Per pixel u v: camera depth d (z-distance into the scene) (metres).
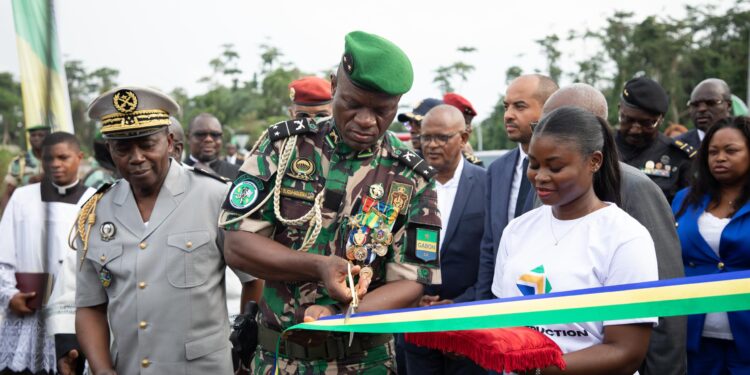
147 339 3.06
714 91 6.54
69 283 3.84
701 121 6.64
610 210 2.56
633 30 38.00
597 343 2.49
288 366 2.74
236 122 41.16
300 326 2.36
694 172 3.99
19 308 4.32
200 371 3.08
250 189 2.65
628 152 5.02
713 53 37.03
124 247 3.12
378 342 2.81
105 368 3.04
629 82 4.80
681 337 3.01
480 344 2.22
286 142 2.73
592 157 2.53
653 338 3.02
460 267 4.65
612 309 2.20
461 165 4.85
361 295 2.44
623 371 2.37
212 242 3.15
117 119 3.01
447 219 4.70
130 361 3.10
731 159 3.77
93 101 3.06
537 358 2.22
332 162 2.73
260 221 2.67
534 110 3.98
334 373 2.72
